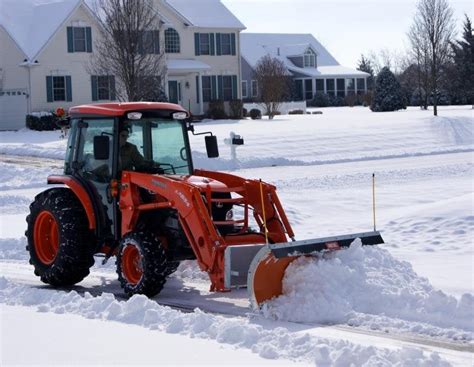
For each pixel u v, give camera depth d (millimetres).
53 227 10891
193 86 48562
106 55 34625
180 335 7750
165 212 10039
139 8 33562
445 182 21594
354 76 72125
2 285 10297
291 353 7020
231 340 7492
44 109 42000
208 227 9219
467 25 59750
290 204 17422
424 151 32875
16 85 42344
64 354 7027
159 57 35438
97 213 10383
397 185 21328
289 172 26109
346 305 8656
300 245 8812
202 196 9562
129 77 33500
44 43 41562
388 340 7734
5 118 42531
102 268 12188
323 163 29375
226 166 27875
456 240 12695
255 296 8719
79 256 10453
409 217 14578
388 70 57594
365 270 9242
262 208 9102
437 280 9992
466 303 8391
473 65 59469
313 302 8641
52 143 34844
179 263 11039
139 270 9820
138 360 6816
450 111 52906
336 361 6648
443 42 47844
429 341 7703
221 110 48594
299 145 33750
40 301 9508
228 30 50125
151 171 10461
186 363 6727
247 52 69688
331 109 64562
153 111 10555
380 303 8719
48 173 26078
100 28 37469
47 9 44250
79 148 10766
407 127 40344
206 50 49375
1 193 22422
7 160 29938
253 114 49656
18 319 8469
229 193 10031
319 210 16906
